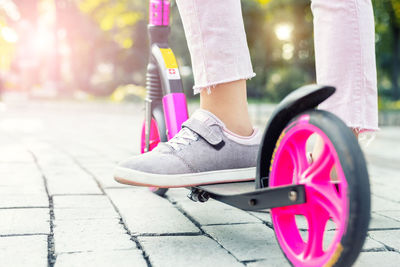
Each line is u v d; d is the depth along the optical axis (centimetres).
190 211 202
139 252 147
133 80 2547
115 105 1370
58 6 1984
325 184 112
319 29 165
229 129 168
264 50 2091
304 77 2006
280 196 118
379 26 1564
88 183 260
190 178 159
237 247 154
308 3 1848
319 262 111
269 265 137
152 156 166
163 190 226
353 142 102
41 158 358
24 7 2252
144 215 193
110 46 2522
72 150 416
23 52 2362
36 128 667
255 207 127
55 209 200
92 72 2681
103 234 166
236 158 165
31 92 1933
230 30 161
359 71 158
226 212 202
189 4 162
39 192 232
